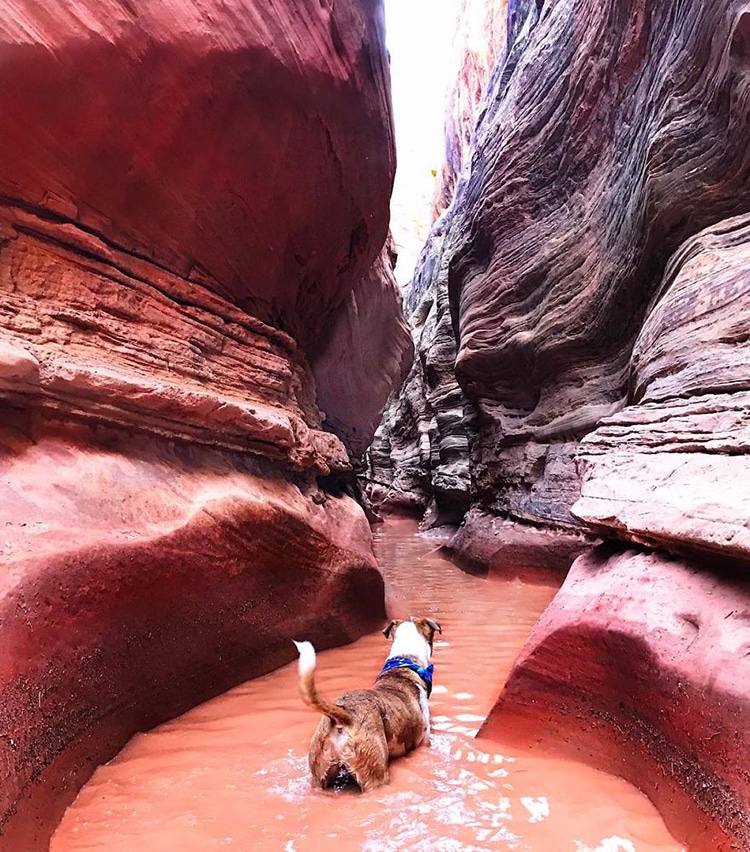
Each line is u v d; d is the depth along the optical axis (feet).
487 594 29.78
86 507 11.64
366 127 22.68
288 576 18.01
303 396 28.22
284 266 23.34
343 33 19.54
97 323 14.10
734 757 7.40
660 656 9.12
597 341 33.22
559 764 10.45
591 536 29.01
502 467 41.22
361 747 9.52
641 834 8.15
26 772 8.21
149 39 13.57
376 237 29.55
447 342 69.31
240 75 15.97
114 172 14.67
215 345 18.52
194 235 17.79
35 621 9.32
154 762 10.69
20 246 13.12
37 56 11.99
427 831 8.28
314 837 8.16
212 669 14.44
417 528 77.15
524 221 41.57
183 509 13.92
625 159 30.30
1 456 11.21
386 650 19.45
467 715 13.48
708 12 22.08
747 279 17.98
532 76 42.42
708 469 11.71
